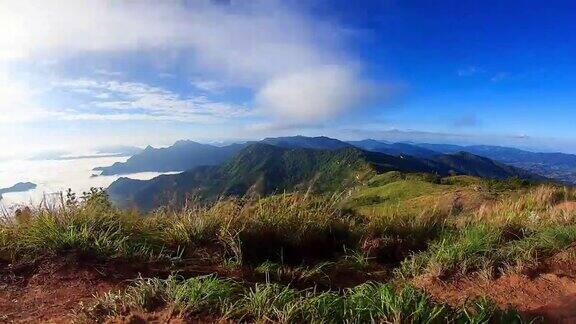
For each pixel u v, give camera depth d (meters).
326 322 3.37
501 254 5.46
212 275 4.30
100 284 4.10
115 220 5.48
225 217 5.92
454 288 4.77
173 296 3.54
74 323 3.25
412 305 3.58
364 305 3.61
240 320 3.32
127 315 3.31
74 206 5.61
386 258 6.20
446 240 6.08
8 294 3.84
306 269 5.19
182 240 5.45
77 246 4.65
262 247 5.75
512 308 3.78
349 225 6.79
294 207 6.50
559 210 8.78
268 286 3.75
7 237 4.85
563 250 5.64
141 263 4.70
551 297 4.41
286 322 3.32
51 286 4.01
